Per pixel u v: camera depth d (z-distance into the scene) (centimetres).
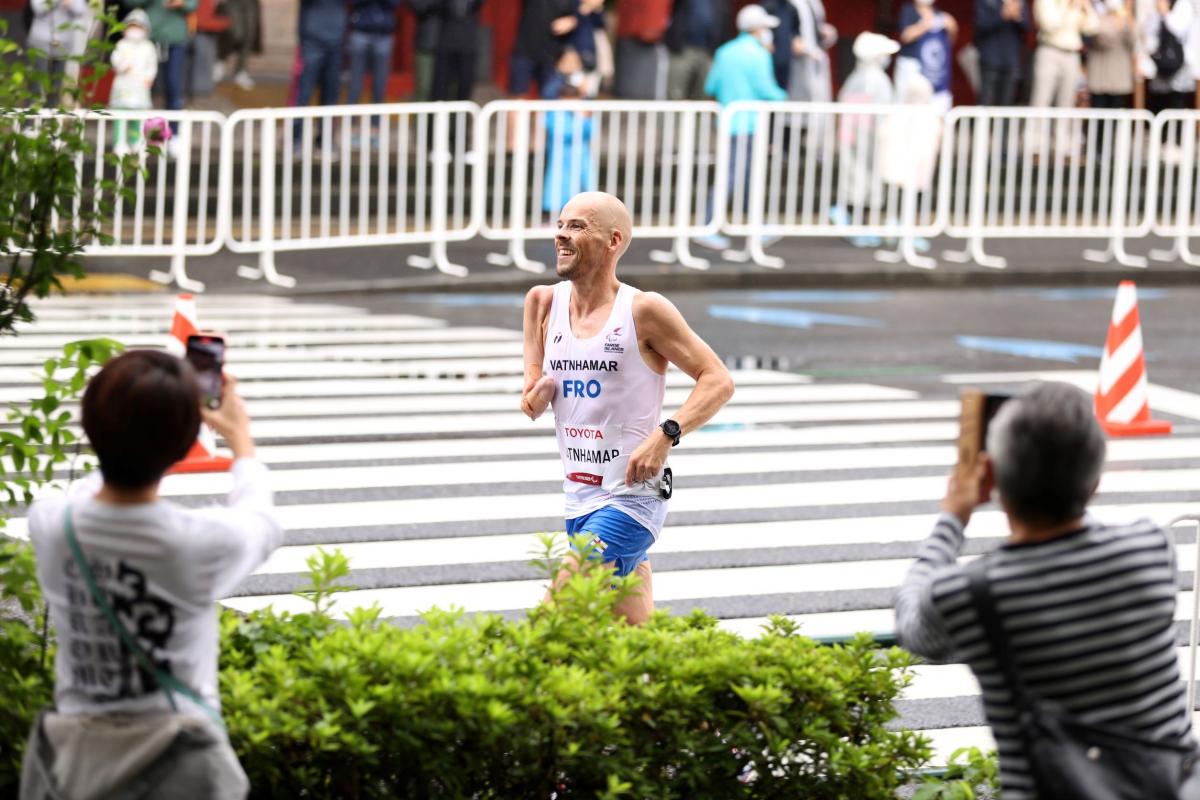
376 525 3009
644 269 6047
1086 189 6550
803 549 2991
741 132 6144
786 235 6369
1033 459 1188
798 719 1533
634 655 1530
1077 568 1182
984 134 6406
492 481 3359
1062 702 1177
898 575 2855
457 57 6712
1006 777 1191
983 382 4547
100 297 5322
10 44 1586
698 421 1962
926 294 6150
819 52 7006
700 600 2683
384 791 1404
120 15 5925
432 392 4188
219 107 7431
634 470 1948
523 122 5903
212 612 1220
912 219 6372
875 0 8875
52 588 1204
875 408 4200
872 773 1545
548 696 1430
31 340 4538
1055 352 5028
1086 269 6531
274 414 3878
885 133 6300
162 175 3147
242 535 1212
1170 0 7600
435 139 5834
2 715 1375
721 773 1499
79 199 1609
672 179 6312
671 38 7262
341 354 4622
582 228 1977
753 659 1543
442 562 2806
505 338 4962
